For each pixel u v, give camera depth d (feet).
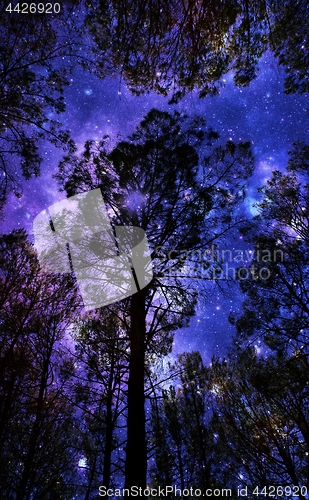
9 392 23.97
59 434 29.17
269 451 25.67
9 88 25.25
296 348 30.48
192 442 37.11
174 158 26.53
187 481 35.96
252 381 28.50
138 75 22.75
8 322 26.22
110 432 32.40
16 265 26.04
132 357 21.83
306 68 23.43
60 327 31.48
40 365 29.58
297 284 31.40
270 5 19.42
